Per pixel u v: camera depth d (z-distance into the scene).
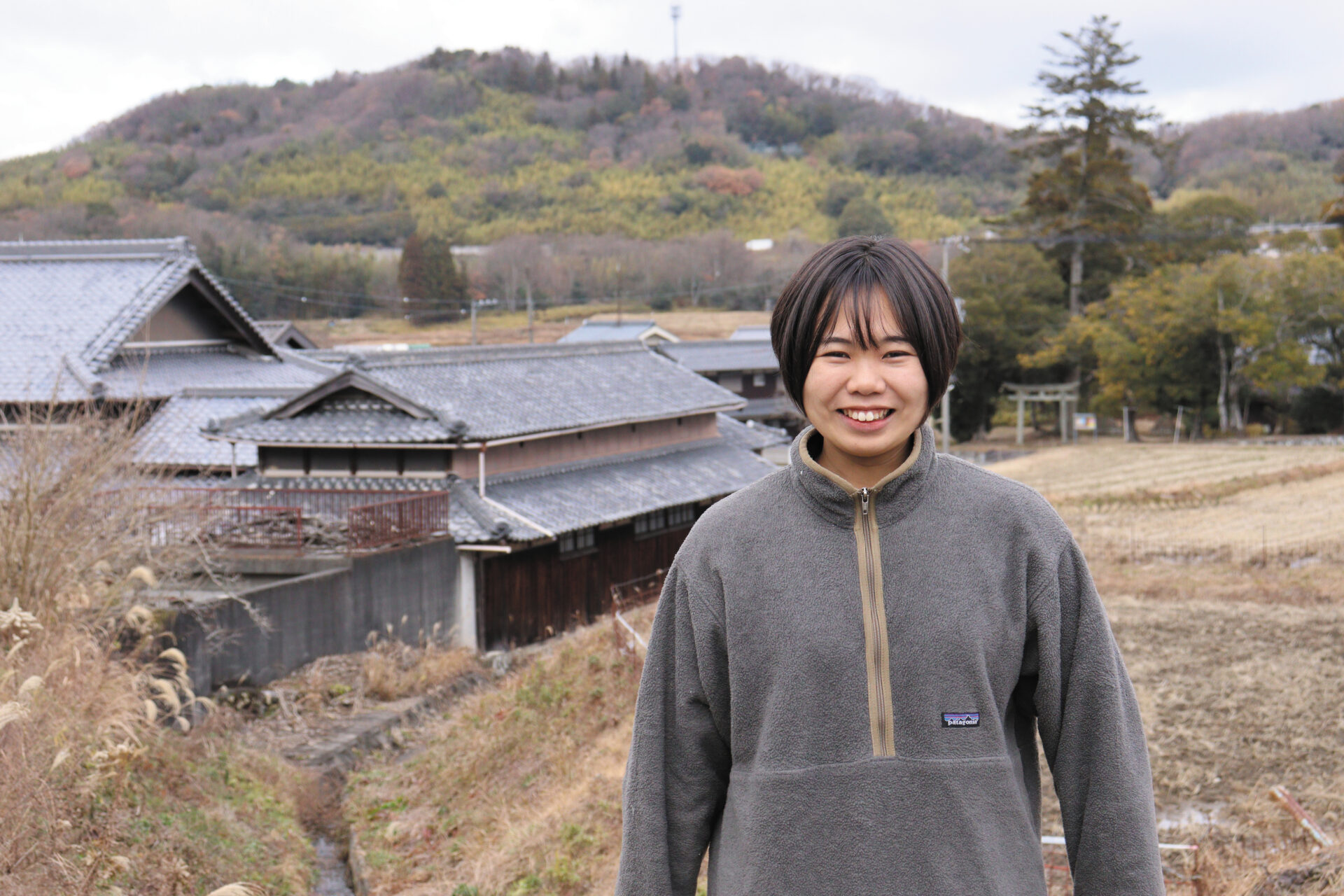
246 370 22.09
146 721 8.48
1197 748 8.94
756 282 78.56
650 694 1.76
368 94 130.50
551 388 19.75
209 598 11.80
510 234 93.94
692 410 21.77
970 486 1.63
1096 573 18.81
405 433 16.42
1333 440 40.62
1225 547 20.58
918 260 1.63
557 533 16.58
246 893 6.69
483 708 11.70
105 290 20.22
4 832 5.64
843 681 1.55
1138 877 1.54
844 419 1.61
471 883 7.45
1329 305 40.94
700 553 1.70
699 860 1.76
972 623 1.54
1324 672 11.44
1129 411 46.72
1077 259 50.03
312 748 11.31
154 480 12.08
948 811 1.50
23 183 93.38
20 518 7.90
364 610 14.27
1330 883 5.39
